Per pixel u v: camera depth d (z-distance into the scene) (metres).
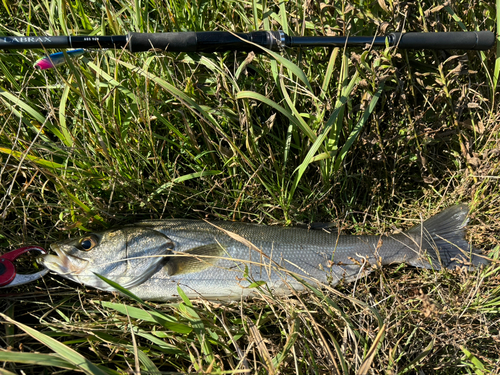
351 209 0.98
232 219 0.95
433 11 0.90
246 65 0.90
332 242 0.90
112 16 0.88
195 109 0.88
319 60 0.91
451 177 0.96
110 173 0.88
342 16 0.89
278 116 0.95
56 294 0.86
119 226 0.87
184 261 0.86
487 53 0.94
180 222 0.88
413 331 0.83
